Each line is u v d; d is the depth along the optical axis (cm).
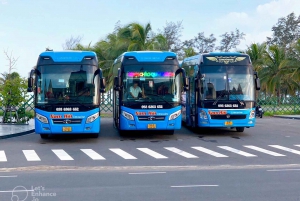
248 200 837
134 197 859
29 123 2511
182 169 1207
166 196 868
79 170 1188
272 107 3772
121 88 1816
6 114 2464
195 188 944
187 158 1406
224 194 886
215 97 1919
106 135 2022
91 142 1778
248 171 1173
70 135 2002
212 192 904
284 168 1229
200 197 859
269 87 4275
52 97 1694
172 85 1819
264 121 2942
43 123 1689
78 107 1702
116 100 2055
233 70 1938
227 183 1000
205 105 1919
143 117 1802
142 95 1803
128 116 1802
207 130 2244
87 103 1709
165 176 1092
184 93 2312
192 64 2117
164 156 1443
